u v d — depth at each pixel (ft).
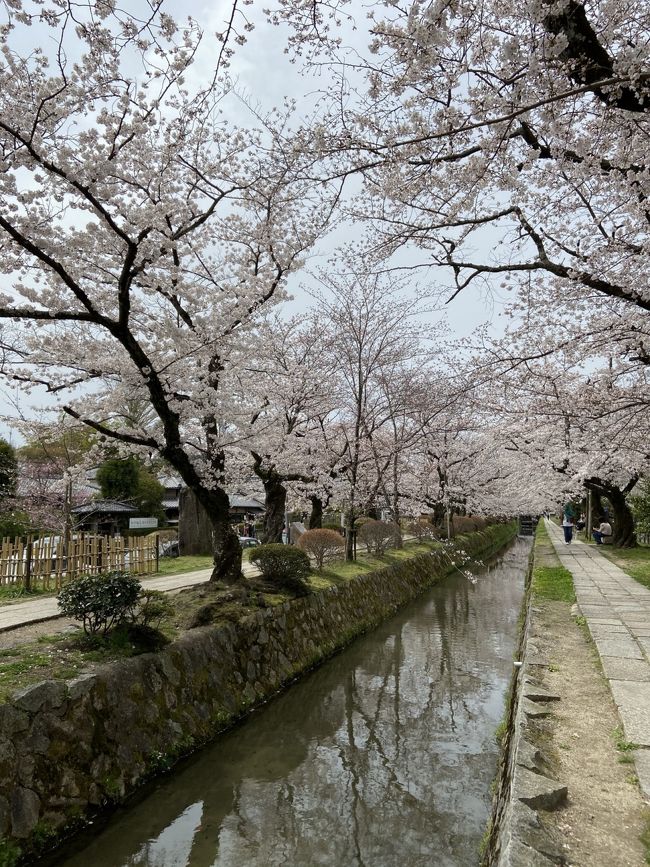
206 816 17.20
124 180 21.30
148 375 24.88
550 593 34.19
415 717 25.14
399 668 32.04
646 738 13.15
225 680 23.68
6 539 35.19
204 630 24.17
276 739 22.74
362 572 43.80
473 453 62.54
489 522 121.39
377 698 27.48
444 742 22.53
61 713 15.96
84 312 22.50
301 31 13.03
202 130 22.97
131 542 41.47
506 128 13.82
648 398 24.09
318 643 32.01
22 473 56.95
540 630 24.21
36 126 16.98
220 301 26.53
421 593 54.65
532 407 27.55
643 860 8.89
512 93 12.64
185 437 34.68
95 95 17.81
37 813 14.30
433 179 16.74
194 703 21.35
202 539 57.31
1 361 22.88
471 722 24.56
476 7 11.94
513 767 11.90
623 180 16.02
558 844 9.19
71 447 55.77
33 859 13.78
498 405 29.25
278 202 21.13
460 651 35.53
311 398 42.24
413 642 37.68
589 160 14.88
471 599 53.36
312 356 44.45
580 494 62.54
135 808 16.78
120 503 73.51
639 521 71.15
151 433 29.58
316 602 34.30
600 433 27.78
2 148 17.93
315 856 15.40
